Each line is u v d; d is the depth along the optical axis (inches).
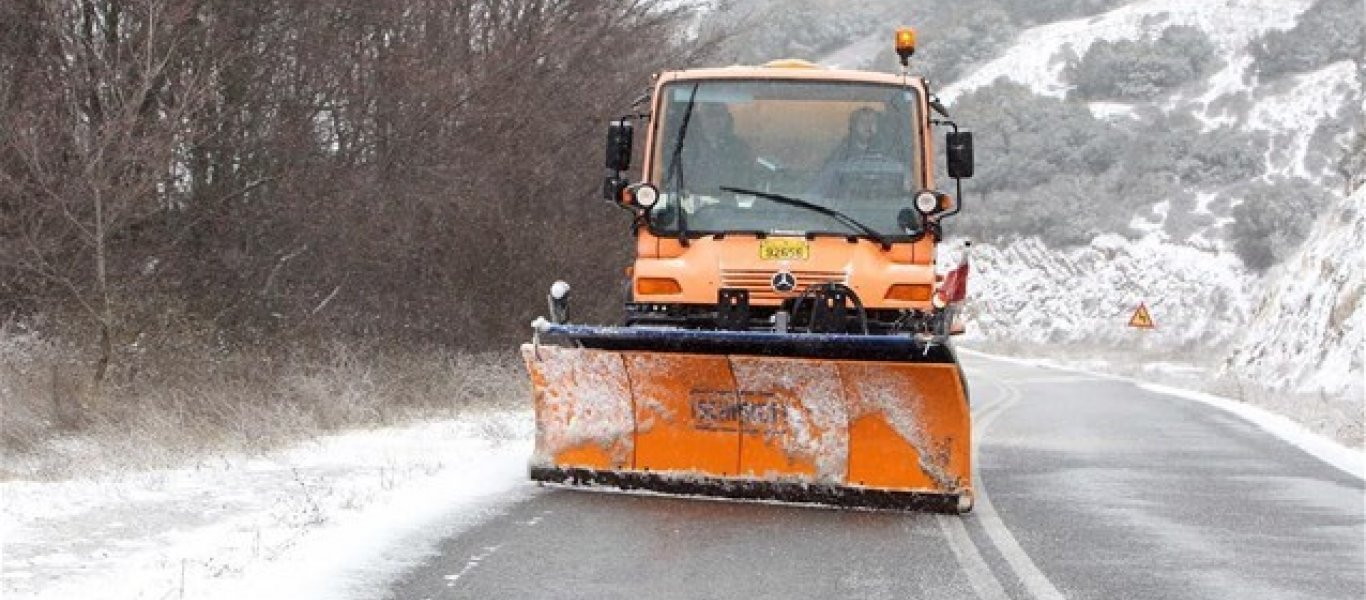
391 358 737.6
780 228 485.1
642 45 911.7
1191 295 2950.3
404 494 432.1
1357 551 383.6
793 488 418.3
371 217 730.2
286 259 721.6
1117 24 4613.7
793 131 493.0
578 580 322.3
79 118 613.9
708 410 426.6
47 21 620.4
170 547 352.5
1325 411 863.7
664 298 480.7
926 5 5310.0
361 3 725.3
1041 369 1657.2
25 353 599.8
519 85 794.2
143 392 577.9
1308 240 1528.1
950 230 3555.6
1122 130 3814.0
